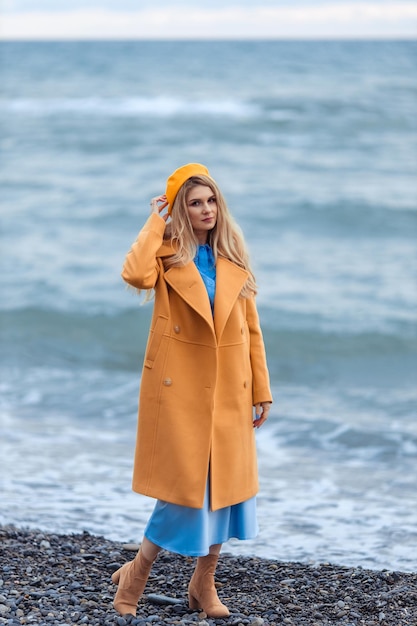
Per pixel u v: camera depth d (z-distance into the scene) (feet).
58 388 49.11
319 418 42.19
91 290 73.36
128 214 107.65
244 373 18.69
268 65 453.58
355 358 57.26
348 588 21.57
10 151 168.55
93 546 25.17
